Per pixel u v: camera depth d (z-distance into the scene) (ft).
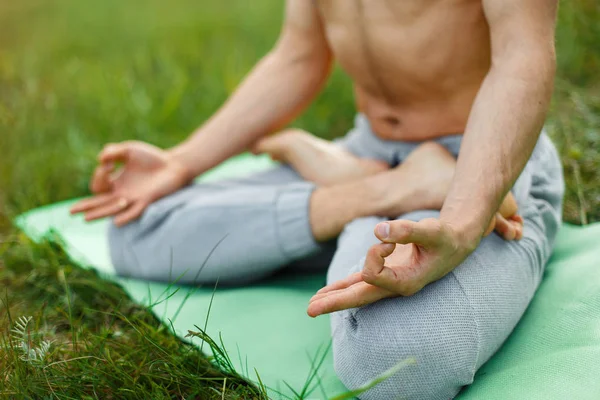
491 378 4.15
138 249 5.64
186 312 5.17
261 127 5.86
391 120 5.30
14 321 5.10
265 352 4.70
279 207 5.17
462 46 4.71
